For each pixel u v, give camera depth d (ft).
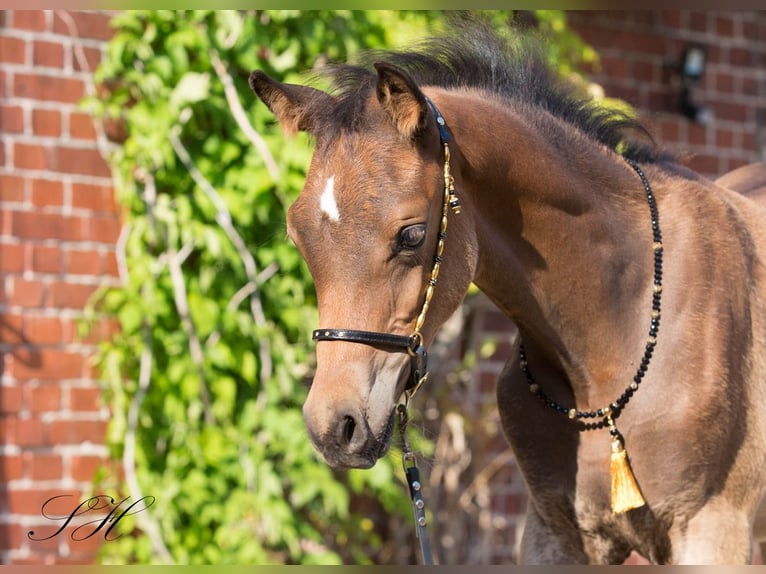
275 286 20.52
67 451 19.92
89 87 20.17
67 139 20.04
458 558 22.61
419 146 10.84
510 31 13.74
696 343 11.96
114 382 19.53
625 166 12.83
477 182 11.64
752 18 26.96
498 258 11.94
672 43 26.05
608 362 12.16
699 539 11.87
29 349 19.72
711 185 13.38
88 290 20.12
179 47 19.95
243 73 20.59
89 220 20.17
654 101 25.88
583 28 25.08
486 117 11.91
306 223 10.60
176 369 19.67
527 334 12.58
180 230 19.97
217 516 19.61
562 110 13.05
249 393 20.38
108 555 19.48
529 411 12.80
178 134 19.95
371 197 10.47
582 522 12.57
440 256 10.94
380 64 10.50
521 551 13.28
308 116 11.58
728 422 11.92
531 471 12.82
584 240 12.10
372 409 10.34
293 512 20.66
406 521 22.21
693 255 12.30
